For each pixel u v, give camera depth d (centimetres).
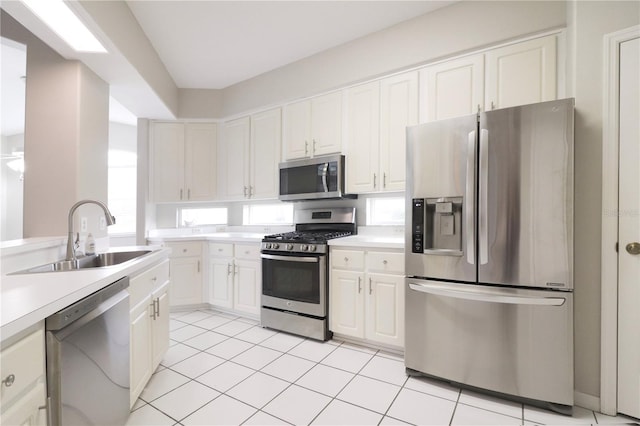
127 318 152
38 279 129
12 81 359
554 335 167
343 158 294
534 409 171
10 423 82
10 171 565
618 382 165
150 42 284
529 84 215
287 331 282
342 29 271
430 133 202
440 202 199
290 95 328
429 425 158
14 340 86
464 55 237
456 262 192
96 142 247
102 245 249
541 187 170
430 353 200
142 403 177
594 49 173
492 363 181
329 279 267
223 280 338
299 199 317
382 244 237
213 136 390
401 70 265
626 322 164
